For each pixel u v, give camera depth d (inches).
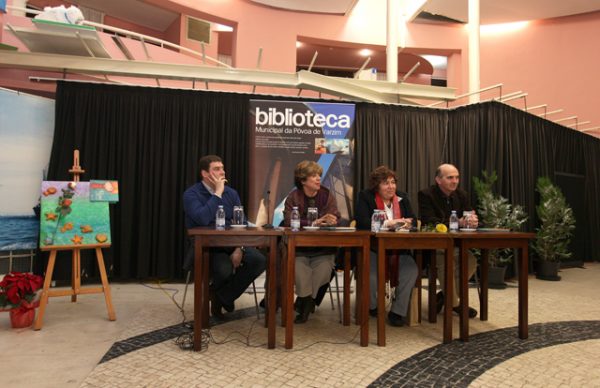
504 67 339.9
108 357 88.7
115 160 177.8
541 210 214.8
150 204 179.3
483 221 189.5
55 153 170.2
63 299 144.3
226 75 193.9
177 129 184.1
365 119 203.9
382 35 350.0
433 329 114.3
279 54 329.7
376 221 109.0
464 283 103.0
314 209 117.6
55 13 168.2
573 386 77.5
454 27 353.7
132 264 177.5
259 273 117.9
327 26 341.1
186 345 96.3
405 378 79.8
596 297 162.1
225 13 315.9
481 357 92.0
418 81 470.3
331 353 93.0
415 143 209.6
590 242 292.0
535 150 235.5
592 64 316.2
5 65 177.2
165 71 189.2
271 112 179.9
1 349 93.3
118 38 189.3
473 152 207.6
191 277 178.9
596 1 303.1
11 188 164.2
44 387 73.6
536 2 306.5
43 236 115.1
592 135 310.7
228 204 125.6
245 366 84.3
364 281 98.1
